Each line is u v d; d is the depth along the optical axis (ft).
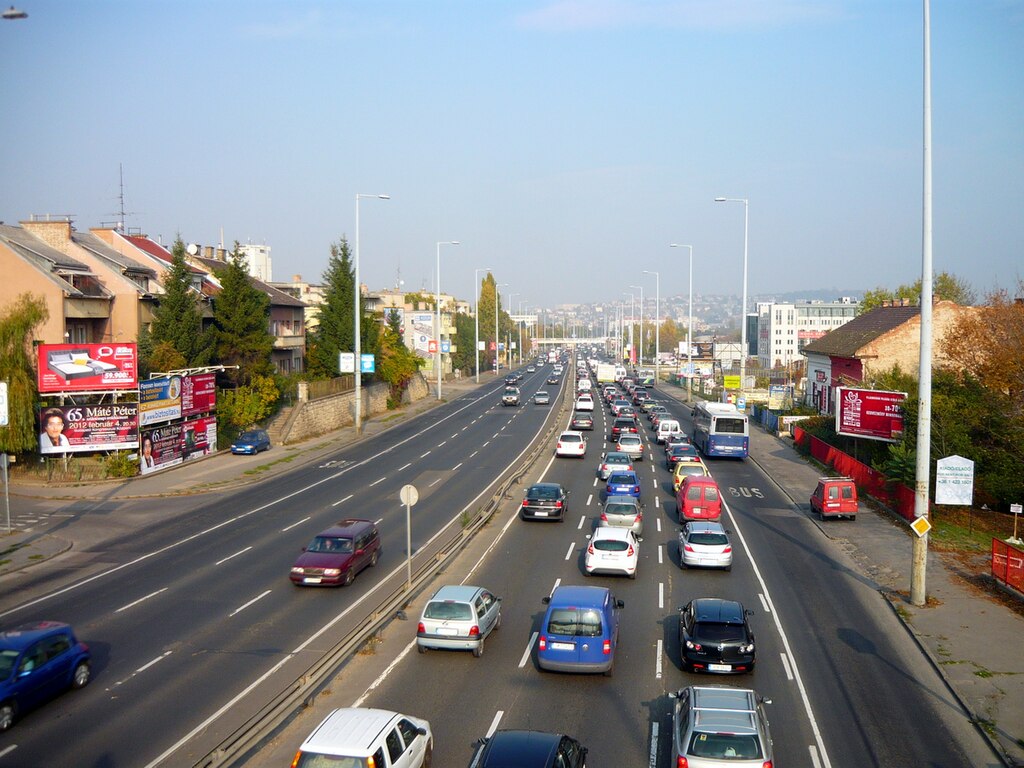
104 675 65.57
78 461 157.58
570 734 55.52
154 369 182.09
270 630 76.13
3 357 150.30
